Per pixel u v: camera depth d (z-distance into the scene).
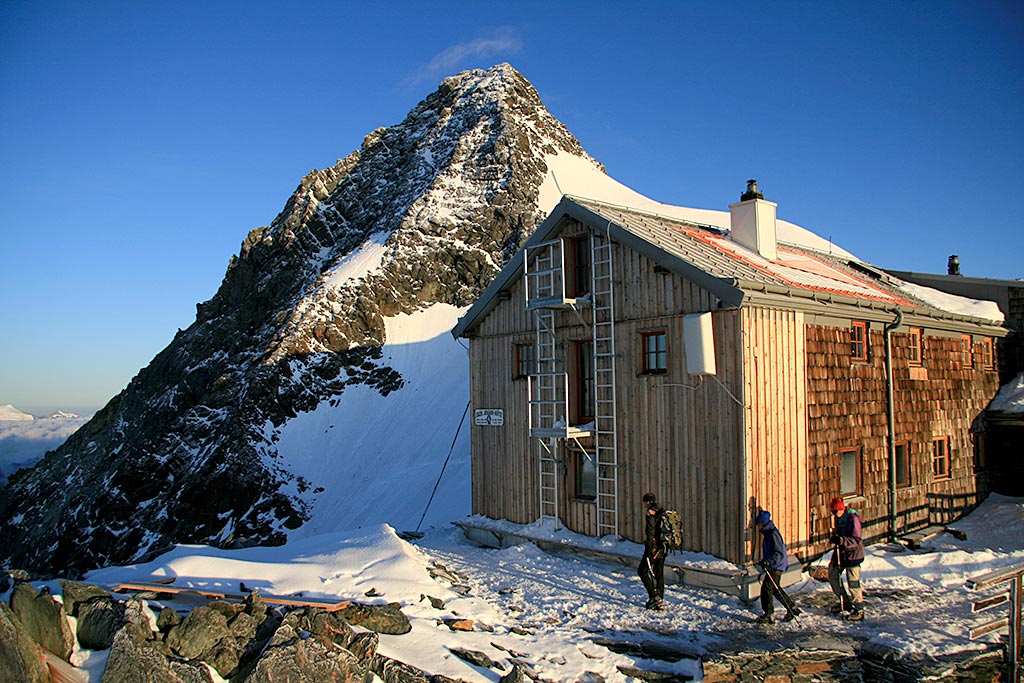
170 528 34.88
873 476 15.86
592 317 15.72
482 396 18.94
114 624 9.31
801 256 20.28
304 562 12.86
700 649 10.08
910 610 11.93
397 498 32.09
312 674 8.23
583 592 12.92
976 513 19.34
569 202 16.05
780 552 11.11
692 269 13.38
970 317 19.78
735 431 12.84
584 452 15.40
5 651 8.53
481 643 9.73
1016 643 9.77
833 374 14.92
